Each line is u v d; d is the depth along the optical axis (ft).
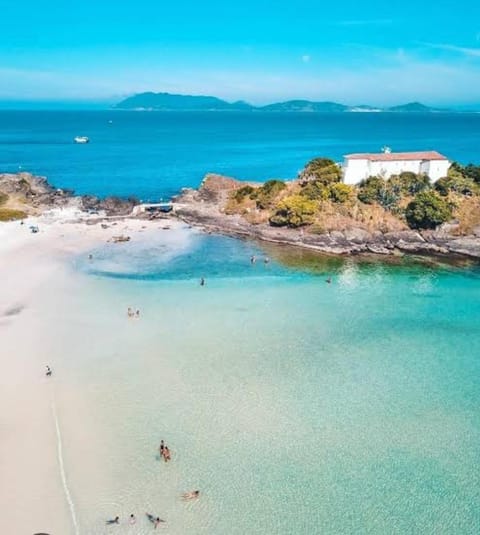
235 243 351.46
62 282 272.92
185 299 257.14
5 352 201.57
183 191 475.72
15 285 265.54
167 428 161.68
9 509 130.41
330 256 330.13
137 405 172.55
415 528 129.39
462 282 288.51
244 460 149.59
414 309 252.01
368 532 127.95
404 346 216.13
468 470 148.36
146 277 284.82
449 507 135.85
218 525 128.26
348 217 368.48
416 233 355.56
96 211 419.33
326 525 129.49
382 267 311.68
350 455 152.87
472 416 171.73
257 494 138.10
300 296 265.13
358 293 270.46
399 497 138.72
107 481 140.67
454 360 206.08
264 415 169.27
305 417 168.86
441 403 178.29
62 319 231.30
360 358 206.08
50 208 424.05
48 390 179.11
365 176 403.75
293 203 364.17
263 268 305.12
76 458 148.25
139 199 493.36
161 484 140.26
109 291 263.90
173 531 126.11
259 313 243.40
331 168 406.62
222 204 427.74
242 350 209.26
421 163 409.08
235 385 185.26
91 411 168.86
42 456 148.46
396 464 149.89
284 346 213.46
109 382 184.75
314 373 194.39
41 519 127.95
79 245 334.24
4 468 143.43
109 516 129.59
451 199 374.43
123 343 212.23
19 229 361.71
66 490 136.77
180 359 201.26
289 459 150.51
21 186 459.73
